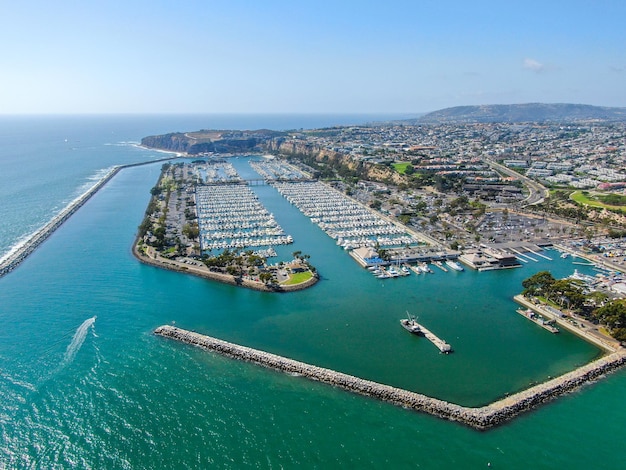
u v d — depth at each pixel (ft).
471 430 358.02
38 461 327.88
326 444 343.26
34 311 560.61
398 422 367.25
